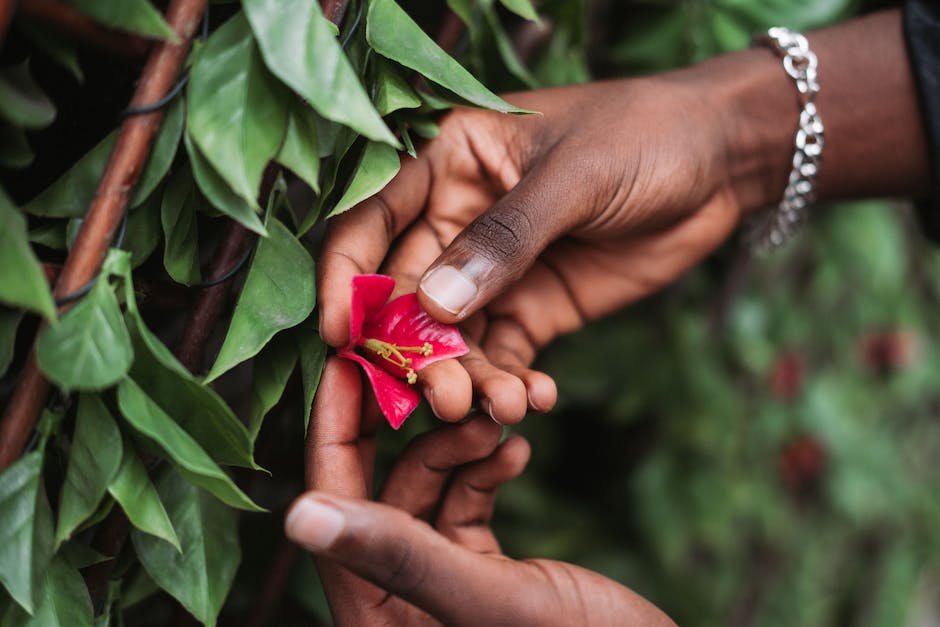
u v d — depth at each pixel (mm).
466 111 386
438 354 336
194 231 322
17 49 306
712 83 436
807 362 842
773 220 484
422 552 300
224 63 294
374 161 330
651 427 680
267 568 428
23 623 300
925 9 443
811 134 446
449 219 390
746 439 761
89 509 294
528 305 426
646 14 531
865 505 885
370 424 363
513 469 362
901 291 876
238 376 467
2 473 288
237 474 398
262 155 296
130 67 323
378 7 323
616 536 693
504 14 464
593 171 376
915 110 448
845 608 1012
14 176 325
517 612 321
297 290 327
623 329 647
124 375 285
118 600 344
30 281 259
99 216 288
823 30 457
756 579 856
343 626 341
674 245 437
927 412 1027
